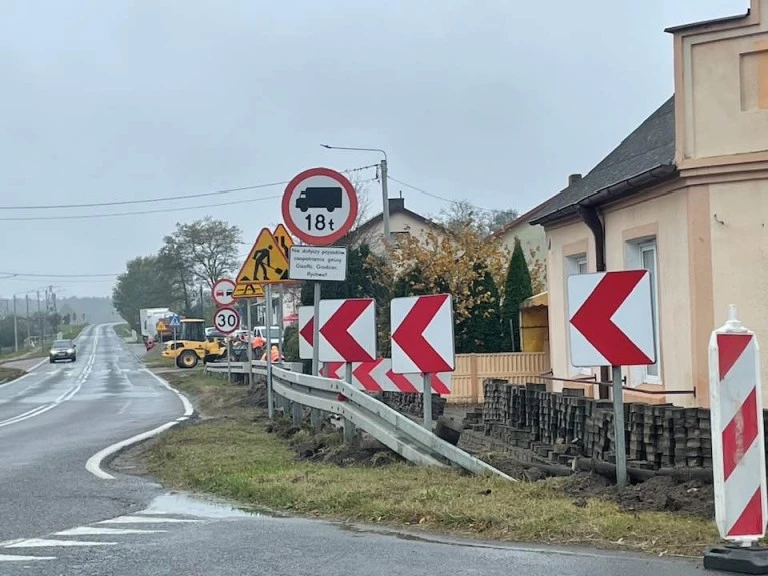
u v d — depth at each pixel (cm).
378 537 668
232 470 995
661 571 548
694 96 1101
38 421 2097
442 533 675
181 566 602
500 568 568
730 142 1082
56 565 616
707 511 679
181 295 10606
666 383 1188
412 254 2662
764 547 568
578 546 620
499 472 846
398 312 959
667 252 1177
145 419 1992
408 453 941
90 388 3922
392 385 1293
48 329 16075
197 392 3064
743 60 1082
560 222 1623
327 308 1145
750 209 1072
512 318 2497
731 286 1077
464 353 2370
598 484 784
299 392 1298
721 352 576
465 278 2503
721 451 571
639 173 1168
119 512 821
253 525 729
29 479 1052
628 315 752
